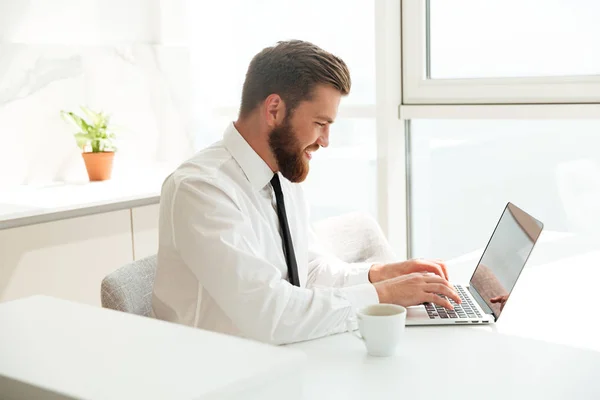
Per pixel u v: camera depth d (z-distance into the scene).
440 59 3.06
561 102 2.79
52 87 3.05
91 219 2.67
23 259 2.48
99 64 3.21
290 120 1.66
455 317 1.56
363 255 2.18
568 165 2.87
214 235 1.52
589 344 1.41
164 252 1.68
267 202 1.76
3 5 2.92
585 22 2.75
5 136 2.92
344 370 1.28
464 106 2.96
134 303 1.68
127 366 0.50
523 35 2.88
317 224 2.22
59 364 0.51
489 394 1.16
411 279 1.60
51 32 3.08
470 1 2.96
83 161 3.19
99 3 3.23
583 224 2.87
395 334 1.34
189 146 3.59
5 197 2.73
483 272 1.79
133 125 3.35
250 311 1.48
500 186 3.03
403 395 1.16
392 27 3.04
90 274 2.68
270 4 3.41
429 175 3.18
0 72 2.88
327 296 1.52
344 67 1.68
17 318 0.62
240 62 3.51
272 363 0.50
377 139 3.13
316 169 3.40
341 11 3.24
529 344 1.41
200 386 0.46
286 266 1.76
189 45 3.57
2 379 0.49
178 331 0.58
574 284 1.88
